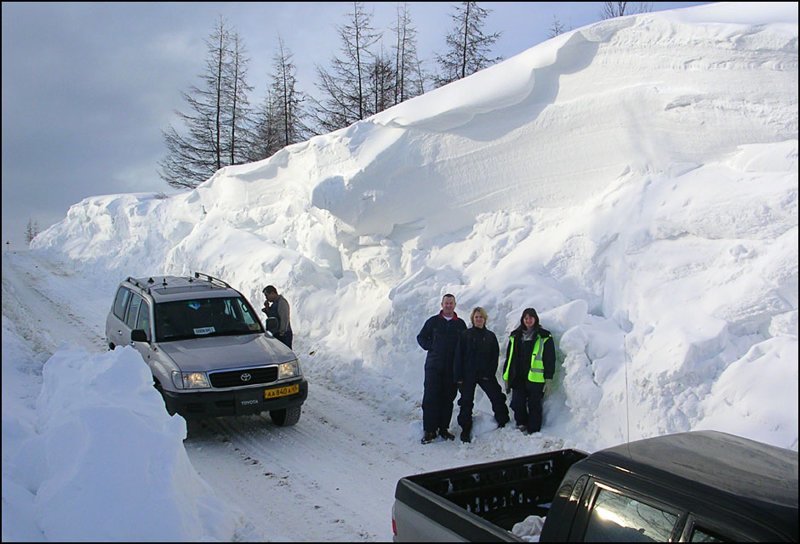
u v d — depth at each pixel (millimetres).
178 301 8961
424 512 4059
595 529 3908
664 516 3641
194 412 7363
